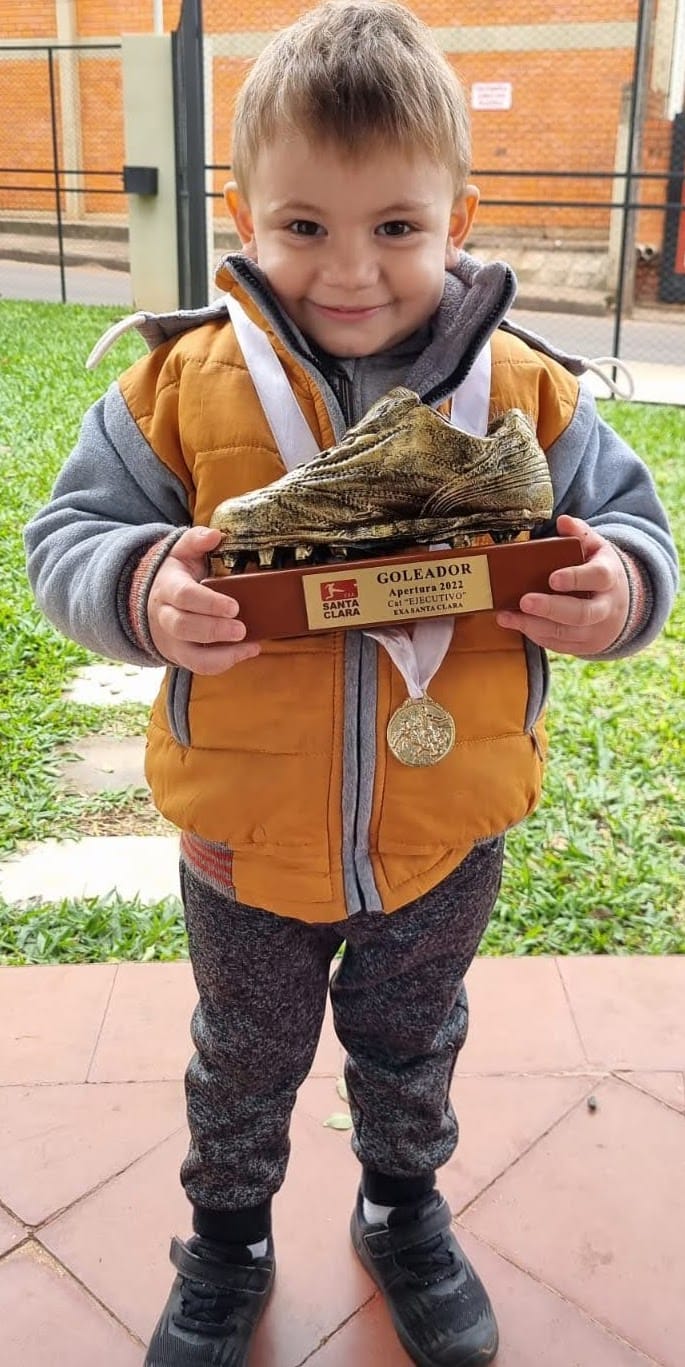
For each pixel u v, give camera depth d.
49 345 9.64
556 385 1.34
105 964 2.28
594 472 1.38
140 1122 1.91
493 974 2.27
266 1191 1.56
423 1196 1.65
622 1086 2.01
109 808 3.04
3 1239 1.71
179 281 10.71
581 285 14.79
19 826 2.91
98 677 3.83
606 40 14.19
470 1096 1.98
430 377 1.25
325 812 1.29
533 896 2.65
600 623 1.23
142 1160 1.84
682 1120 1.94
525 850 2.87
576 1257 1.71
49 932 2.45
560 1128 1.92
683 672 3.98
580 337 12.38
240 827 1.29
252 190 1.21
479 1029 2.12
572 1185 1.82
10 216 18.89
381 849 1.31
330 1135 1.90
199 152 9.38
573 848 2.85
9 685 3.67
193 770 1.31
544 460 1.19
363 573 1.14
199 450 1.25
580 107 14.52
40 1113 1.92
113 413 1.33
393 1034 1.48
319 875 1.31
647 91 14.14
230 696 1.27
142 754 3.33
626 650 1.33
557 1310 1.63
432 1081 1.52
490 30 14.62
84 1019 2.12
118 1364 1.55
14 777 3.15
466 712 1.29
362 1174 1.72
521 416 1.18
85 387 7.96
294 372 1.26
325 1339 1.60
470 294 1.23
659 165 14.27
